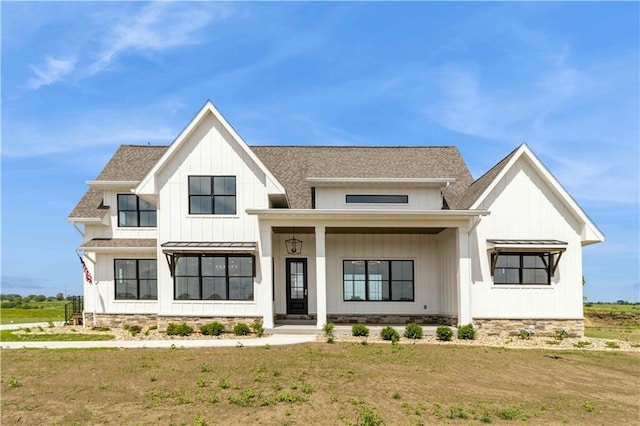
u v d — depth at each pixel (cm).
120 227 2183
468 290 1809
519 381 1157
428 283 2116
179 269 1884
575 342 1734
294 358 1325
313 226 1845
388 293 2112
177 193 1895
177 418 846
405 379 1123
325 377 1122
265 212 1764
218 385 1042
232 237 1883
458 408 907
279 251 2094
